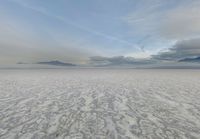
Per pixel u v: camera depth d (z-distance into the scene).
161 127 3.37
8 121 3.66
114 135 3.04
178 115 4.05
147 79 13.40
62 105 4.98
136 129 3.29
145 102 5.34
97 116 4.04
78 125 3.49
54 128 3.33
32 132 3.13
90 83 10.45
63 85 9.39
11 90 7.46
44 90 7.56
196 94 6.55
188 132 3.13
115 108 4.70
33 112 4.29
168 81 11.61
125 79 13.45
